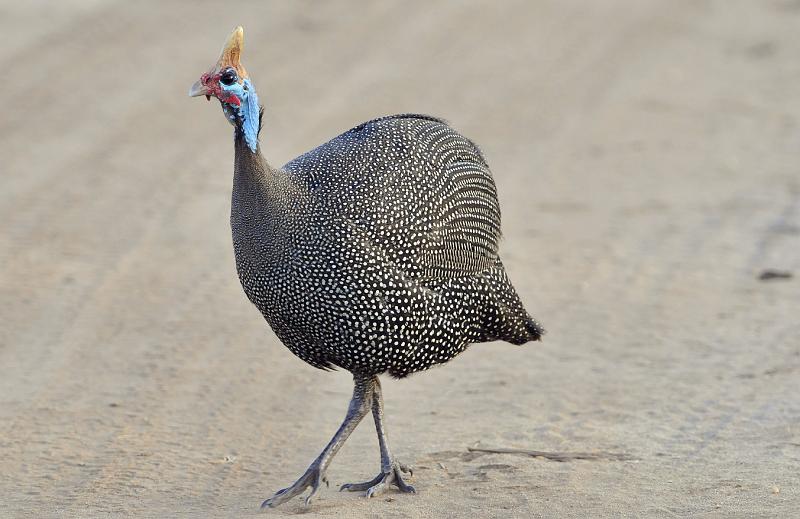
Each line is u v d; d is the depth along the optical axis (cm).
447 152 2056
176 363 2708
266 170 1936
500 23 6209
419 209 1961
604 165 4341
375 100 4938
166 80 5125
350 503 1964
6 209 3778
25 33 5641
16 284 3197
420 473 2102
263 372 2669
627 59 5684
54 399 2491
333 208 1927
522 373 2652
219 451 2241
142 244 3534
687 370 2606
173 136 4541
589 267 3391
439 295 1984
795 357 2636
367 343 1939
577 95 5169
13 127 4547
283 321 1964
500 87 5231
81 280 3241
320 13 6256
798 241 3528
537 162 4369
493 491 1980
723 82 5362
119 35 5678
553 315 3030
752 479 1973
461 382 2616
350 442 2297
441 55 5644
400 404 2500
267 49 5597
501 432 2292
